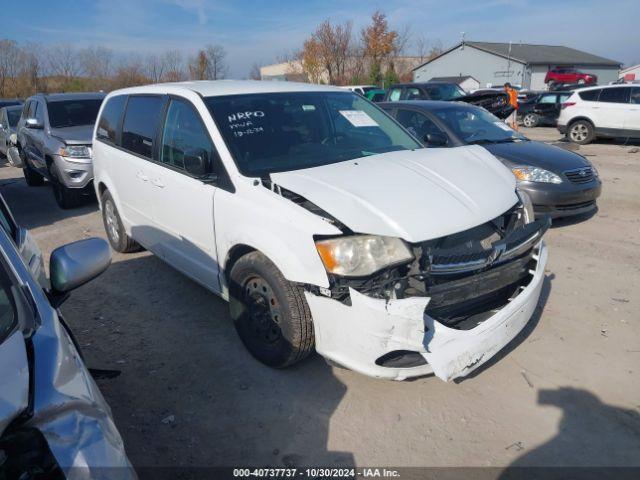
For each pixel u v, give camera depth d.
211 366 3.69
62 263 2.19
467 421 3.06
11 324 1.76
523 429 2.99
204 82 4.59
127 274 5.38
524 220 3.52
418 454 2.82
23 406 1.46
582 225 6.79
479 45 49.91
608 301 4.50
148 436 3.01
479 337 2.91
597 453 2.80
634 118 14.23
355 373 3.54
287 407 3.23
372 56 38.72
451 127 7.07
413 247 2.81
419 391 3.34
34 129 9.52
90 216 8.07
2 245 2.01
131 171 4.85
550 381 3.41
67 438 1.49
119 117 5.25
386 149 4.11
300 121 4.05
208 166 3.71
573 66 49.88
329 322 2.96
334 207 2.95
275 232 3.13
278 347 3.39
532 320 4.19
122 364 3.75
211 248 3.83
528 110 21.11
